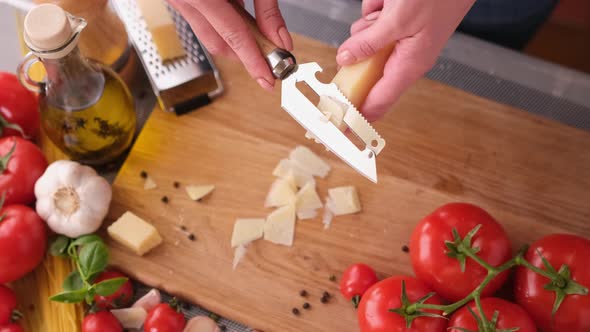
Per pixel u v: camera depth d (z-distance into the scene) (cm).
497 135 129
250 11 145
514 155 127
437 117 130
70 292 110
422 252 109
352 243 122
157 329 114
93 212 120
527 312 109
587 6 209
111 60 129
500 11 148
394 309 104
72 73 113
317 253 122
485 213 111
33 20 104
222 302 119
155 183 127
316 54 136
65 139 121
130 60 133
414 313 104
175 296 121
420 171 127
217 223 125
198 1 97
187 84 127
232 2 102
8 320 116
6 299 116
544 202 124
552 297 105
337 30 141
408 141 129
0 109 125
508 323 105
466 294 108
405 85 105
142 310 118
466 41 137
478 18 150
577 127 131
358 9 142
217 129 131
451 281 107
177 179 128
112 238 123
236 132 131
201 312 122
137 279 121
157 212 126
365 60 103
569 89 133
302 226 124
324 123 100
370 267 119
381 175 127
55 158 131
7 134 129
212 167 128
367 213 124
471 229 108
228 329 121
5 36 142
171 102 129
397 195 125
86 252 113
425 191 125
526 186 125
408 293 108
